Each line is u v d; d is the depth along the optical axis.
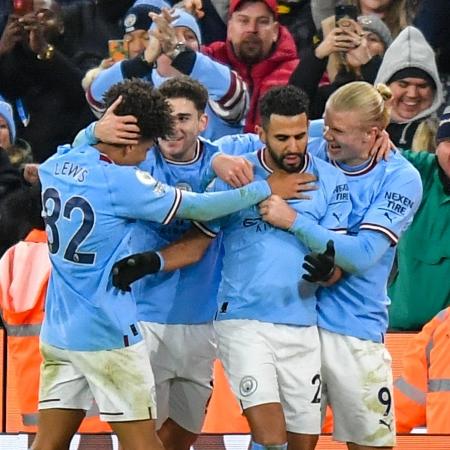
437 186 27.34
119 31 30.61
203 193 18.86
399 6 29.89
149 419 18.59
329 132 19.58
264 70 29.27
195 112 19.92
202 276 20.47
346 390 19.91
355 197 19.94
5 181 28.94
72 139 30.02
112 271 18.38
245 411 19.06
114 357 18.41
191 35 28.47
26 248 24.83
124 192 18.25
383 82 29.09
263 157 19.62
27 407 24.39
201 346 20.72
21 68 29.64
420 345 24.06
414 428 24.25
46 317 19.03
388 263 20.27
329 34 28.62
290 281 19.25
